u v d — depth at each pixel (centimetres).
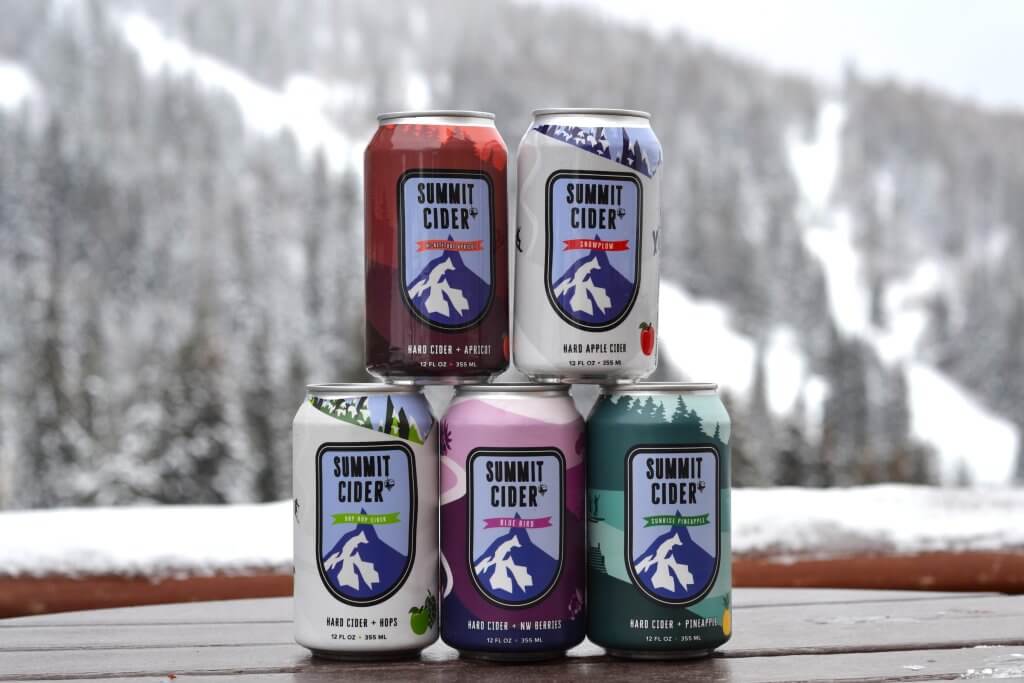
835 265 14850
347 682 163
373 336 190
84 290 10781
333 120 17625
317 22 18825
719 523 180
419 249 186
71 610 246
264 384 4644
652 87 17000
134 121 14675
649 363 190
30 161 11850
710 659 179
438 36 19200
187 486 4059
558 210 185
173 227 12438
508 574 176
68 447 4844
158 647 193
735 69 17712
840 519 273
